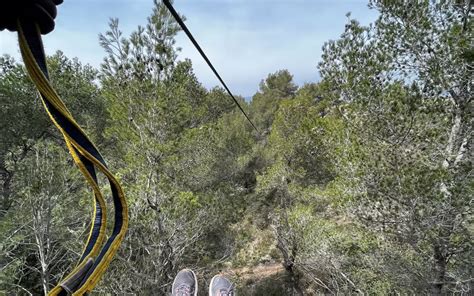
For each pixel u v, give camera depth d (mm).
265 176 11125
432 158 4035
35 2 495
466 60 3770
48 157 5738
